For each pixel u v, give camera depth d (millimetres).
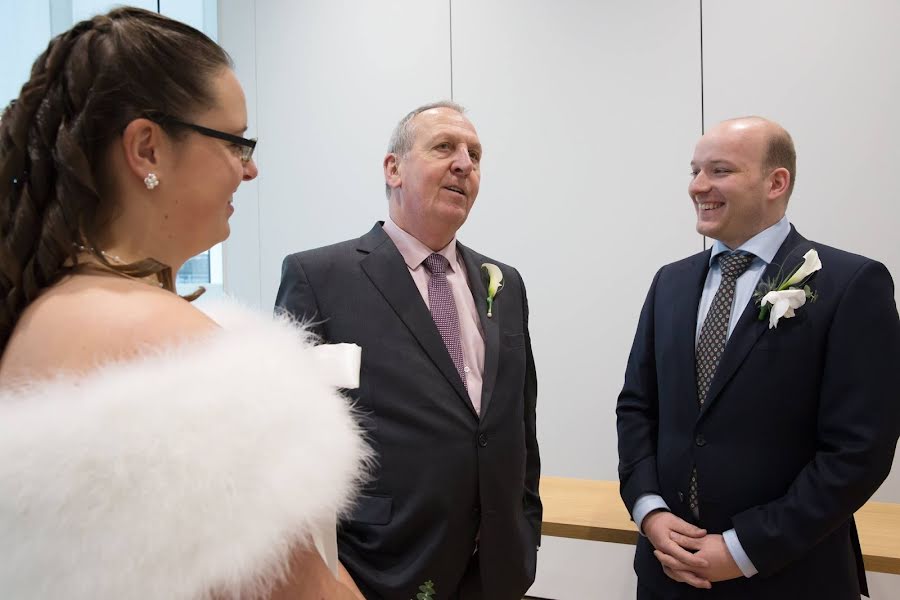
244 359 630
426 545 1574
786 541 1565
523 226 3223
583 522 2188
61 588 524
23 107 726
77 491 524
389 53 3436
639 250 3051
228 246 3822
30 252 712
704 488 1729
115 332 627
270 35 3650
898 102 2670
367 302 1709
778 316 1635
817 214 2789
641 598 1908
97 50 716
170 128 733
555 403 3197
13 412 567
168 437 544
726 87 2893
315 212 3623
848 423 1584
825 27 2748
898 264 2695
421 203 1772
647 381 2023
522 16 3188
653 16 2984
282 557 576
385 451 1600
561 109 3143
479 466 1644
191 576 532
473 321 1832
